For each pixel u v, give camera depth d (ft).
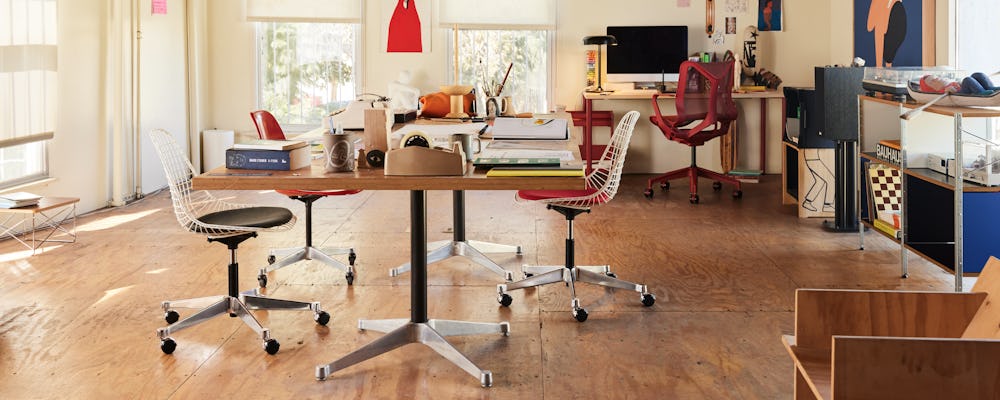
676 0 27.91
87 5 21.44
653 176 28.32
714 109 23.22
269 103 28.81
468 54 28.58
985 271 7.41
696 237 18.86
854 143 19.01
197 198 24.22
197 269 16.10
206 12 28.19
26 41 18.47
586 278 14.16
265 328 11.96
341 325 12.85
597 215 21.45
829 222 20.29
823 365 7.06
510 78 28.68
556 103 28.50
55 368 11.16
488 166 10.46
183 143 26.99
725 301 13.99
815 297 7.38
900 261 16.66
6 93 17.90
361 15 28.17
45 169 20.20
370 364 11.22
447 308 13.65
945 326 7.34
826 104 18.80
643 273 15.81
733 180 23.73
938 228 15.65
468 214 21.52
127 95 23.29
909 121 15.10
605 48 28.37
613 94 25.88
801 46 27.96
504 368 11.12
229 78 28.48
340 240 18.58
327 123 14.97
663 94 25.44
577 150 11.84
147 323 12.94
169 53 25.82
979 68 18.07
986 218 13.79
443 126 15.05
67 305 13.84
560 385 10.58
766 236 18.90
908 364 5.88
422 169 9.98
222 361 11.39
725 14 27.86
